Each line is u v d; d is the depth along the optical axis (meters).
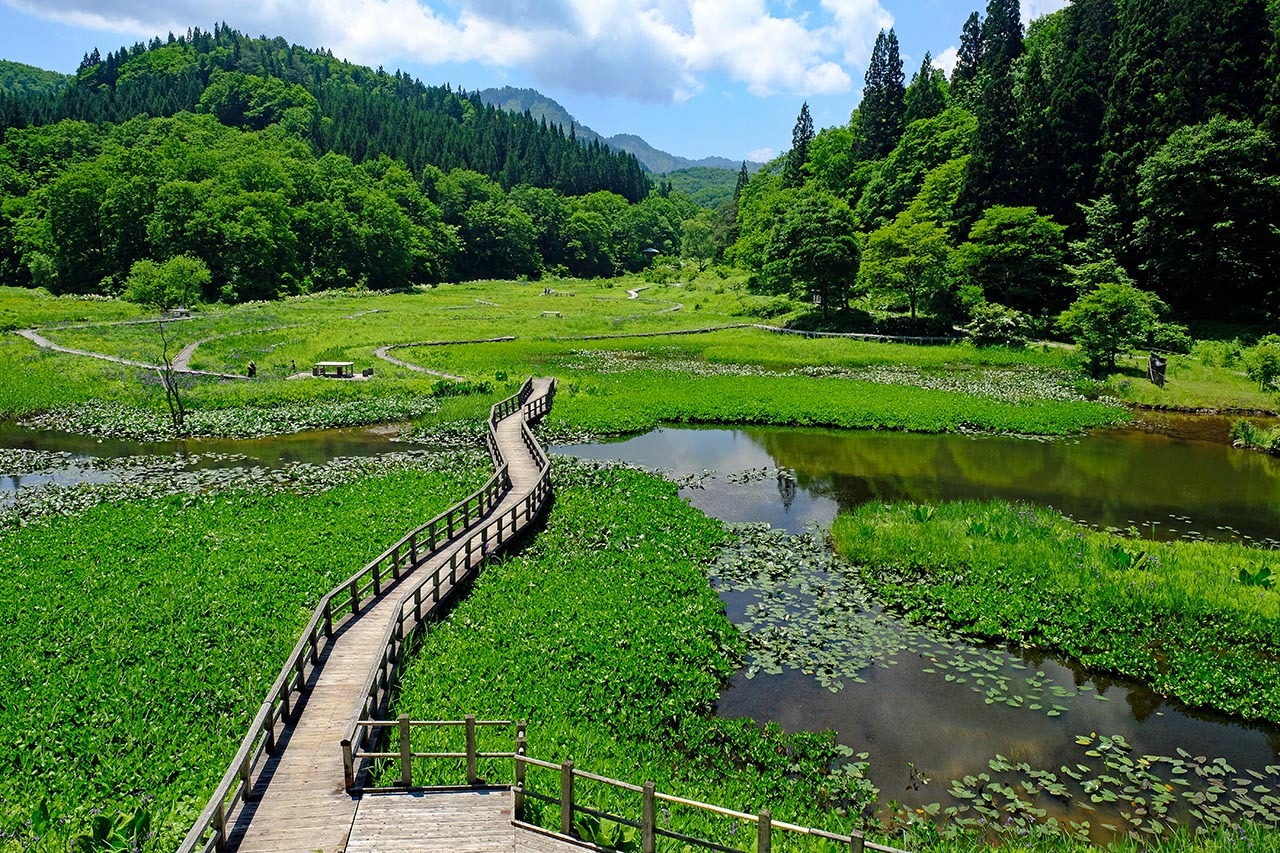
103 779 11.22
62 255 97.00
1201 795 12.10
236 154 125.44
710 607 18.06
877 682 15.41
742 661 16.17
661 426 37.97
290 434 34.94
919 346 59.16
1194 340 54.09
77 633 15.57
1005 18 94.88
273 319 72.75
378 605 16.73
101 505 24.19
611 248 172.12
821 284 70.81
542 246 162.38
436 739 12.45
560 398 41.81
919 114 96.12
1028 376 47.91
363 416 37.38
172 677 13.96
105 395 40.38
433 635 15.93
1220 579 18.84
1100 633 16.95
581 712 13.82
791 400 41.09
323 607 14.52
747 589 19.62
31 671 14.05
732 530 23.73
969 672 15.76
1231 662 15.51
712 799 11.50
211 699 13.34
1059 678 15.64
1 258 103.31
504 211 150.50
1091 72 69.12
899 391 43.44
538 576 19.28
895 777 12.63
